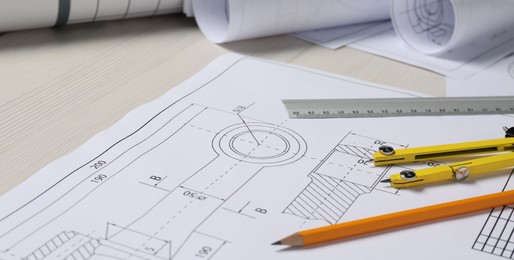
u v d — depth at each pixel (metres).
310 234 0.47
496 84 0.71
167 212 0.50
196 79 0.69
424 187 0.54
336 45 0.79
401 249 0.47
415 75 0.73
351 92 0.68
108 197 0.51
